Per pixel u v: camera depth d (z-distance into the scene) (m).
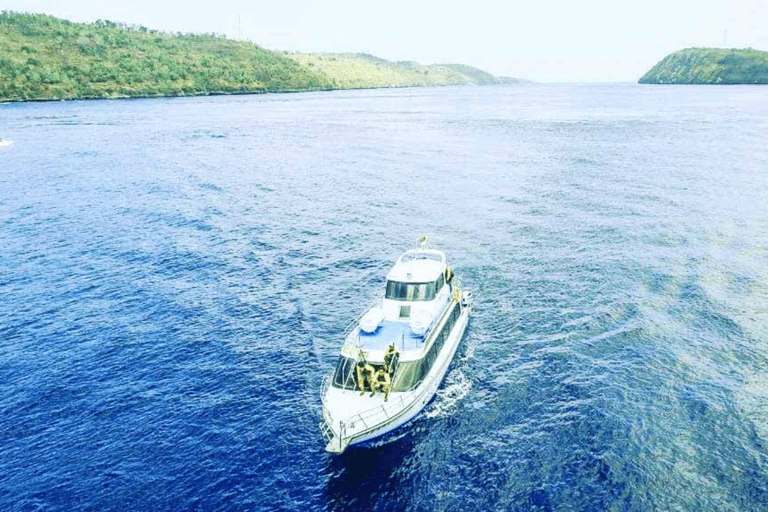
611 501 21.33
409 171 89.38
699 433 24.83
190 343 34.97
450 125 158.12
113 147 120.88
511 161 93.44
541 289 40.78
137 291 43.25
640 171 80.38
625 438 24.70
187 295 42.34
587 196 66.56
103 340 35.59
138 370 32.00
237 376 31.16
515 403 27.67
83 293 43.03
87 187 81.12
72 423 27.44
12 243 55.31
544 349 32.56
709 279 41.12
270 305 40.28
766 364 30.00
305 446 25.42
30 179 86.94
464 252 49.47
